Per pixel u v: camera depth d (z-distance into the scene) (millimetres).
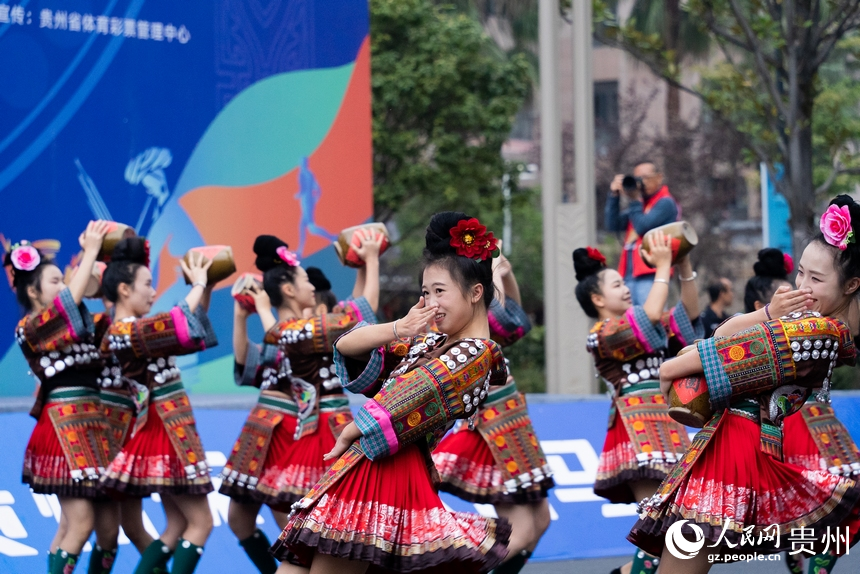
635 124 63500
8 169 25719
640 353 15773
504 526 10875
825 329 10484
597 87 74938
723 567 18172
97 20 26922
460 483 16078
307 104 29812
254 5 29062
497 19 68500
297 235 29609
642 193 27031
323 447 16125
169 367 16188
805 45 33469
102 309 26250
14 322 25750
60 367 15641
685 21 61031
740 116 52406
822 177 48719
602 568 18406
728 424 10766
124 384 16672
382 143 47062
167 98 27859
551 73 28875
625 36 41438
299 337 15883
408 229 60469
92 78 26844
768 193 37500
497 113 49438
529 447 16125
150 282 16469
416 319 10164
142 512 17453
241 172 28797
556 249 28766
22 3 25953
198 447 16062
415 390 10094
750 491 10547
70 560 15477
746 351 10461
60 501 15727
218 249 17000
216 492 18547
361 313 15797
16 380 25719
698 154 62969
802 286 11000
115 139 27141
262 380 17812
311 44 29891
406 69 47344
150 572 16125
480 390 10367
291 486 16078
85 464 15477
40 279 15984
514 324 16391
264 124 29156
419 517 10258
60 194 26375
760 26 33844
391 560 10102
